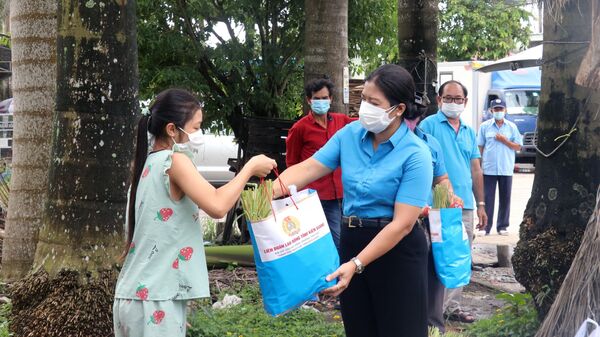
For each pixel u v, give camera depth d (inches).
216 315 269.4
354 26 510.3
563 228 230.8
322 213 158.2
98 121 228.5
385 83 158.4
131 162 234.1
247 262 354.9
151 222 153.9
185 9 460.1
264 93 482.3
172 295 153.4
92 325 227.9
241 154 488.1
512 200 701.9
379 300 166.2
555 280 231.0
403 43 376.2
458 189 270.5
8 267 302.8
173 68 461.1
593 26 204.4
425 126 273.0
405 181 160.7
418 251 166.4
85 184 229.5
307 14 374.3
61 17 229.6
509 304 271.6
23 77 299.6
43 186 301.4
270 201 156.6
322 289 155.9
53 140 233.9
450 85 270.1
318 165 172.1
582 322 187.9
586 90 226.5
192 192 151.9
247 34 478.6
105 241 230.7
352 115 443.8
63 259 229.9
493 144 491.8
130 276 155.4
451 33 1176.2
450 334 239.1
